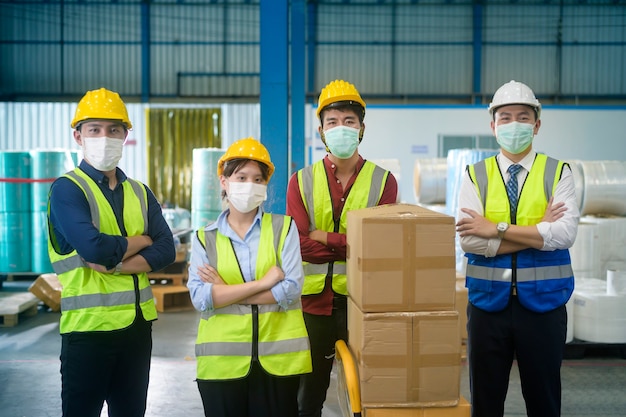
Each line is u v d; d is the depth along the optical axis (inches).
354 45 629.6
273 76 206.5
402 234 93.2
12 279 346.3
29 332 243.9
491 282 105.7
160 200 582.9
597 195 238.1
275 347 91.4
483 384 108.6
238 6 624.4
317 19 628.4
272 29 206.1
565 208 103.3
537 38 627.5
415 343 93.1
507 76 630.5
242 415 92.7
